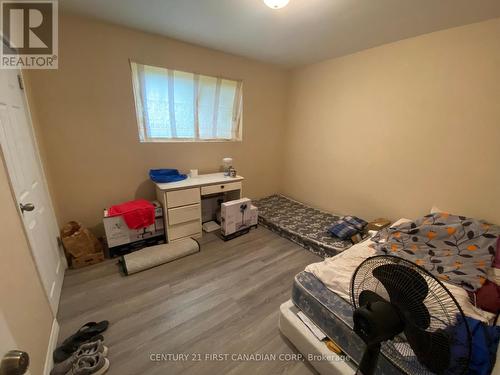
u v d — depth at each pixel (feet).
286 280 6.72
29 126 5.54
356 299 3.42
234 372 4.18
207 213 10.50
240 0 5.43
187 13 6.13
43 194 5.87
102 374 4.04
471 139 6.56
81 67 6.78
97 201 7.84
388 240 6.44
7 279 3.09
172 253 7.47
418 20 6.16
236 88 10.17
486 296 4.28
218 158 10.46
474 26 6.12
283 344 4.74
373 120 8.68
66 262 6.80
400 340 3.25
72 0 5.55
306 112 11.21
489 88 6.10
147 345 4.62
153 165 8.74
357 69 8.88
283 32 7.13
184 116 9.11
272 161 12.60
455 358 2.59
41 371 3.74
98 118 7.33
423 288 2.45
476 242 5.61
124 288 6.17
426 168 7.55
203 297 5.96
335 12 5.85
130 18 6.50
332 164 10.44
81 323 5.07
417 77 7.34
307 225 9.39
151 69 7.93
